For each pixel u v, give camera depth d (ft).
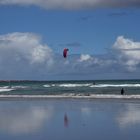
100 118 74.18
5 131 57.88
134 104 108.78
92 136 52.26
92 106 103.96
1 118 76.69
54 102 122.52
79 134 54.13
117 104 109.81
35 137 51.98
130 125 62.49
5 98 147.13
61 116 79.30
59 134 54.39
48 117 77.71
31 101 129.49
